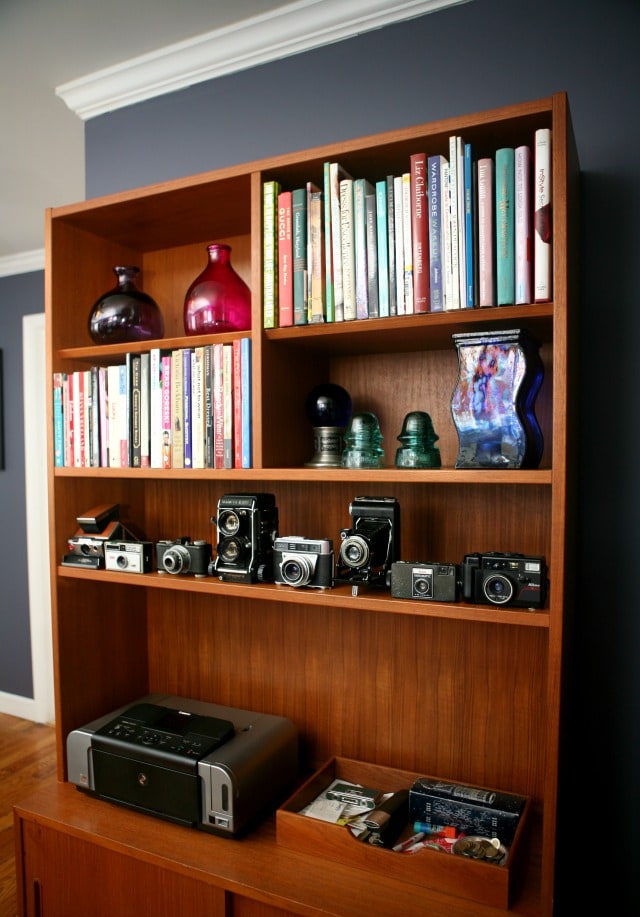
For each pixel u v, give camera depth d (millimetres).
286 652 1785
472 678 1564
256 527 1495
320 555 1407
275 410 1507
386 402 1666
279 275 1446
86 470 1674
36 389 3547
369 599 1322
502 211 1229
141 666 1985
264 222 1449
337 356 1721
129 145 2037
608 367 1422
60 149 2412
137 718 1662
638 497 1404
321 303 1403
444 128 1267
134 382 1626
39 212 3018
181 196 1576
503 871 1209
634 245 1397
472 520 1554
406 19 1632
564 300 1149
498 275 1236
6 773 2918
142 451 1621
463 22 1568
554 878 1182
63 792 1654
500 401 1265
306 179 1491
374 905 1225
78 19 1726
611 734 1437
